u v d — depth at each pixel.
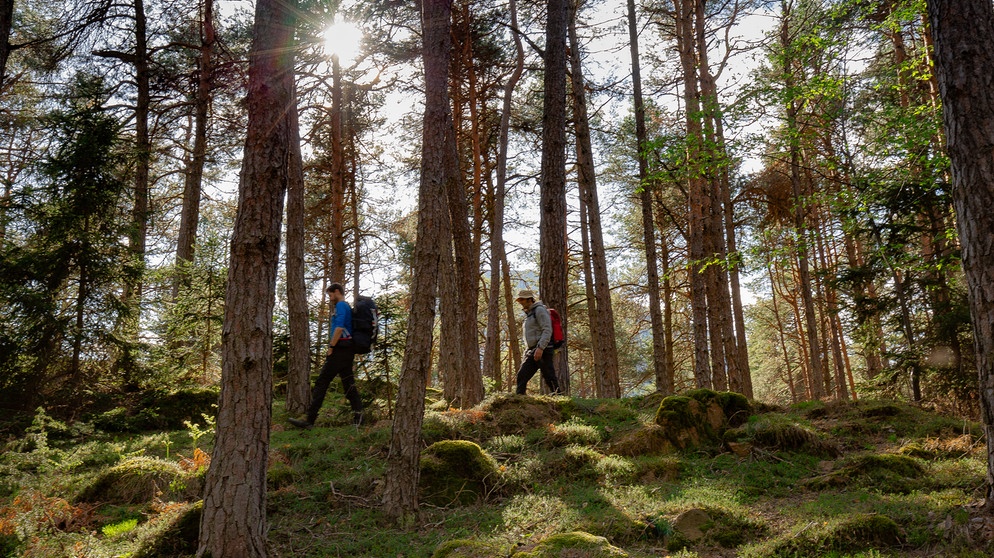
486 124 19.36
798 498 5.47
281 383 12.90
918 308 10.09
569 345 25.94
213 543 3.93
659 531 4.69
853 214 10.24
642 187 11.21
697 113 10.54
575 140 18.95
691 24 15.51
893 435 7.07
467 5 17.00
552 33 11.53
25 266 9.82
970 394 8.66
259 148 4.38
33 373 9.36
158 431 9.46
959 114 4.48
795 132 10.52
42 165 10.36
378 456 6.91
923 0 8.88
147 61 15.53
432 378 22.62
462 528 5.10
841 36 10.09
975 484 5.04
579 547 4.12
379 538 4.98
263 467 4.16
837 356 19.66
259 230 4.30
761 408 8.59
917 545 4.14
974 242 4.36
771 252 10.46
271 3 4.59
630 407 8.87
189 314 12.13
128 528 5.29
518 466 6.45
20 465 6.24
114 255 10.66
